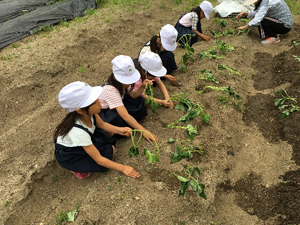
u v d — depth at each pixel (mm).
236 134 3115
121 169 2521
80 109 2078
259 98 3641
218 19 6094
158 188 2428
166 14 6840
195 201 2354
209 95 3525
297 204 2305
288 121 3111
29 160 2926
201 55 4410
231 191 2588
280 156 2814
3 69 4637
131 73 2586
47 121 3568
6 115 3895
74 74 4688
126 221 2238
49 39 5484
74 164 2451
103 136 2604
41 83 4449
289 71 3924
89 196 2479
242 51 4578
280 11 4547
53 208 2527
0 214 2443
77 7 6723
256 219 2336
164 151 2795
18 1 6902
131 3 7184
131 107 3014
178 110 3311
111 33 5770
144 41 5602
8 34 5492
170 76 3732
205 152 2801
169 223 2223
